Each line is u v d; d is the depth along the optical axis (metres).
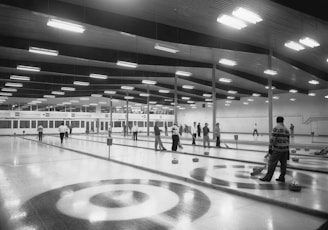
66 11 7.63
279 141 6.22
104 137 28.17
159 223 3.90
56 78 18.11
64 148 15.29
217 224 3.86
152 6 8.07
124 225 3.83
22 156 11.67
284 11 8.05
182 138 24.09
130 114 45.19
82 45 11.61
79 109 41.41
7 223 3.91
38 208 4.57
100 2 7.76
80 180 6.75
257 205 4.76
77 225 3.82
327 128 25.86
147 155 11.80
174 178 7.08
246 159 10.23
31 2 7.09
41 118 37.25
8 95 25.03
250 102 34.19
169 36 9.62
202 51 12.46
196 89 27.09
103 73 16.39
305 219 4.06
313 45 9.39
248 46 11.92
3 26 9.23
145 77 19.25
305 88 25.67
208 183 6.13
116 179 6.91
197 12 8.44
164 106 44.84
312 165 8.81
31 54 12.82
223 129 38.00
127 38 10.74
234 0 7.39
